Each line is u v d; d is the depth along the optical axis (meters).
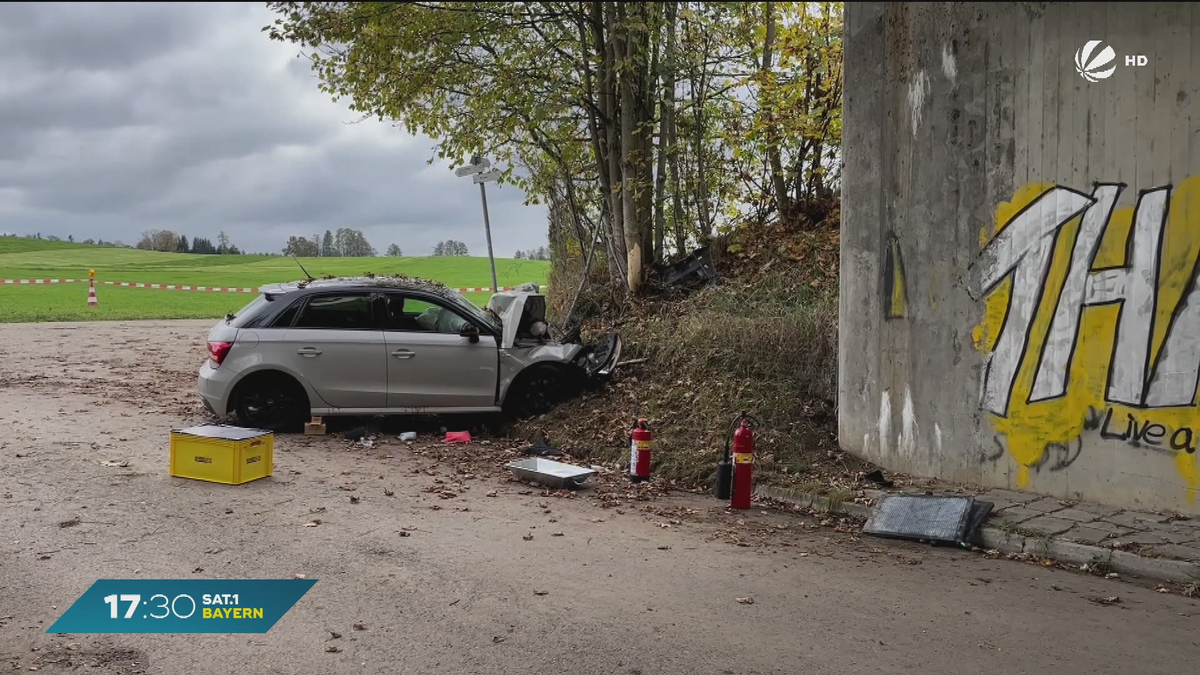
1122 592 5.84
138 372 14.80
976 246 8.26
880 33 9.25
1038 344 7.86
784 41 15.11
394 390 10.49
